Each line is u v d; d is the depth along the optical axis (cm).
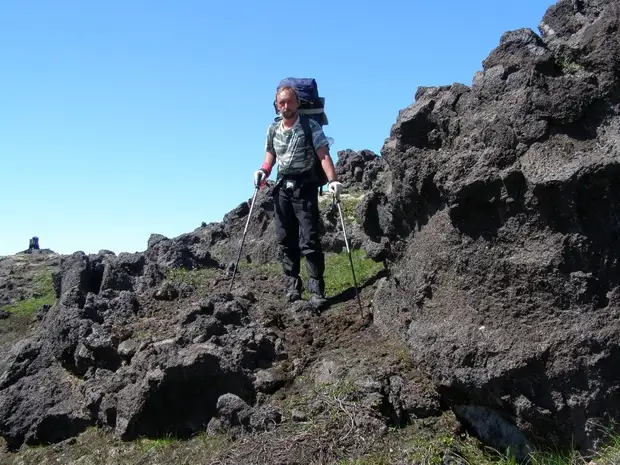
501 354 337
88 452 421
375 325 446
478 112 372
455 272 367
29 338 543
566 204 332
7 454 454
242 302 477
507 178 344
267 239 664
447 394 359
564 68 354
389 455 341
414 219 408
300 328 462
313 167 496
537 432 335
